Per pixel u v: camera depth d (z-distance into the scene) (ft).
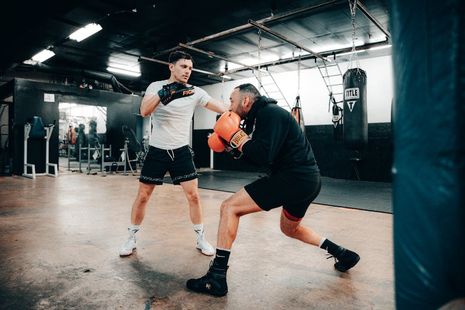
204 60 26.32
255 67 24.56
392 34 2.72
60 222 10.14
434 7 2.30
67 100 28.04
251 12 17.60
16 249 7.47
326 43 22.25
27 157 25.55
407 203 2.50
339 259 6.23
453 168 2.22
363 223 10.37
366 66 25.09
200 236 7.48
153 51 24.52
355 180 24.68
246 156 5.37
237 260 6.95
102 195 15.69
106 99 30.25
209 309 4.82
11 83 25.79
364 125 17.28
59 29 18.76
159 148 7.09
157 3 16.44
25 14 16.67
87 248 7.62
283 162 5.23
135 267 6.47
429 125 2.34
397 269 2.59
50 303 4.91
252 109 5.44
